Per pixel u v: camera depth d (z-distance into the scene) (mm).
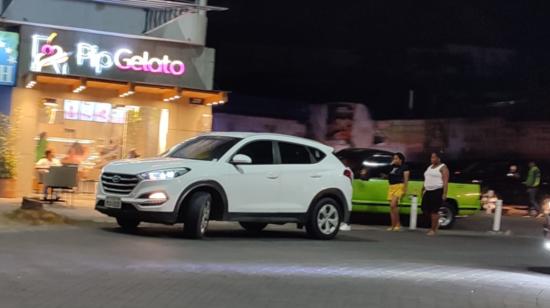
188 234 12102
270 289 8070
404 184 16969
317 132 31906
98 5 19891
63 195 18734
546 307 7930
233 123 30266
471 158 32375
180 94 18562
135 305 6910
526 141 31984
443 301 7945
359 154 19484
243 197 12531
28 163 18203
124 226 12953
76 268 8617
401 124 32500
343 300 7691
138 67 19031
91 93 18953
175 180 11758
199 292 7680
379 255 11758
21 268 8438
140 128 19578
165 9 20047
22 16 19156
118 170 12094
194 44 19547
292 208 13195
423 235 16297
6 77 17906
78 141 19109
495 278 9930
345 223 14320
